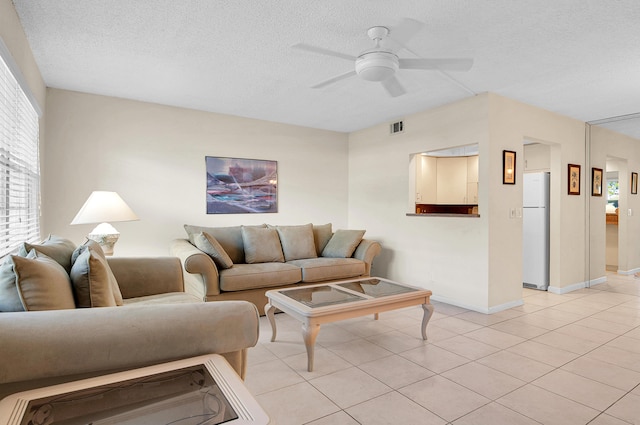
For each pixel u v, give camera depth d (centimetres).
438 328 336
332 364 259
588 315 375
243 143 488
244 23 246
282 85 366
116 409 100
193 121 453
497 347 289
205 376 117
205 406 100
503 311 389
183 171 448
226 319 140
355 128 551
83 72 334
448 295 422
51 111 375
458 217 411
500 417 193
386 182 510
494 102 385
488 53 287
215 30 256
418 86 362
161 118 433
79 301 164
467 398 212
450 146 418
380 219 521
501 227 393
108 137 404
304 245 459
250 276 368
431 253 443
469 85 360
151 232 430
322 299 278
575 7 222
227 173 477
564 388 224
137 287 275
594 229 522
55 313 124
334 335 318
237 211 485
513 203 405
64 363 116
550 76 335
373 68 246
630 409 201
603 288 502
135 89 381
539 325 344
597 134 518
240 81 356
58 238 236
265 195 506
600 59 297
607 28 247
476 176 670
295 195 532
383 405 205
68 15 237
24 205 280
